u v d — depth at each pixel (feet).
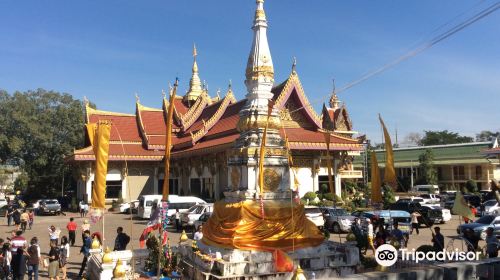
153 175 178.60
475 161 223.30
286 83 134.31
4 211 176.35
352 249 48.44
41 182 221.46
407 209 114.11
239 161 52.08
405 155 259.80
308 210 97.96
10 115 213.46
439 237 53.26
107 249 47.62
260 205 47.14
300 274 30.96
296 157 134.82
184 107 199.62
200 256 45.55
